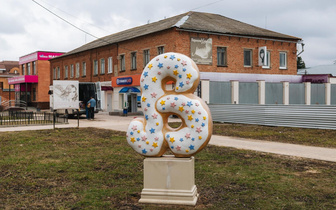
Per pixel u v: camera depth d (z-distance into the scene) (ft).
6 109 114.01
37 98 168.76
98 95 101.60
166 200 18.57
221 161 29.99
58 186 22.27
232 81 87.20
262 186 21.83
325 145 39.65
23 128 61.16
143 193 18.92
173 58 18.83
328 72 140.97
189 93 18.95
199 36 88.22
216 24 97.04
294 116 57.00
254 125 63.62
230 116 70.18
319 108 53.21
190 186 18.52
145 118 19.34
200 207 18.06
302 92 98.12
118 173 25.81
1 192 20.93
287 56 104.94
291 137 46.34
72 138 46.42
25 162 29.63
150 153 19.07
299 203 18.60
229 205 18.35
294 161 29.89
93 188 21.79
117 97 110.32
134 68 102.73
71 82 73.31
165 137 18.90
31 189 21.57
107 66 118.11
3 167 27.84
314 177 24.08
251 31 98.99
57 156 32.63
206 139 18.37
